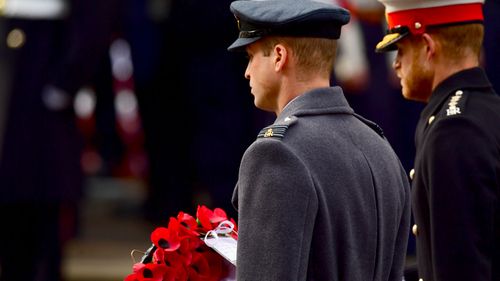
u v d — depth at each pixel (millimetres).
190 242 12766
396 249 12773
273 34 12219
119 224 31516
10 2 22312
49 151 22594
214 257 12805
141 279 12680
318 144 12000
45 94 22484
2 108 22469
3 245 22906
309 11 12125
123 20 26859
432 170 13234
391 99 26094
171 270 12664
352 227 12023
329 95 12328
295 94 12297
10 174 22484
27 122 22484
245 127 25328
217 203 25453
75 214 28250
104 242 29031
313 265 11828
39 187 22547
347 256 11930
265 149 11773
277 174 11695
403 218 12836
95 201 32875
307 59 12242
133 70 27281
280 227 11594
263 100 12445
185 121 26844
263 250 11625
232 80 25234
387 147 12688
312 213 11703
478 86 14000
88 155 31344
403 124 26297
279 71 12266
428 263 13516
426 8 14211
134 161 31953
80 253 27828
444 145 13250
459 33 14148
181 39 25547
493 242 13148
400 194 12664
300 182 11672
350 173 12062
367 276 12164
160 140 27703
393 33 14406
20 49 22375
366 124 12742
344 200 11945
